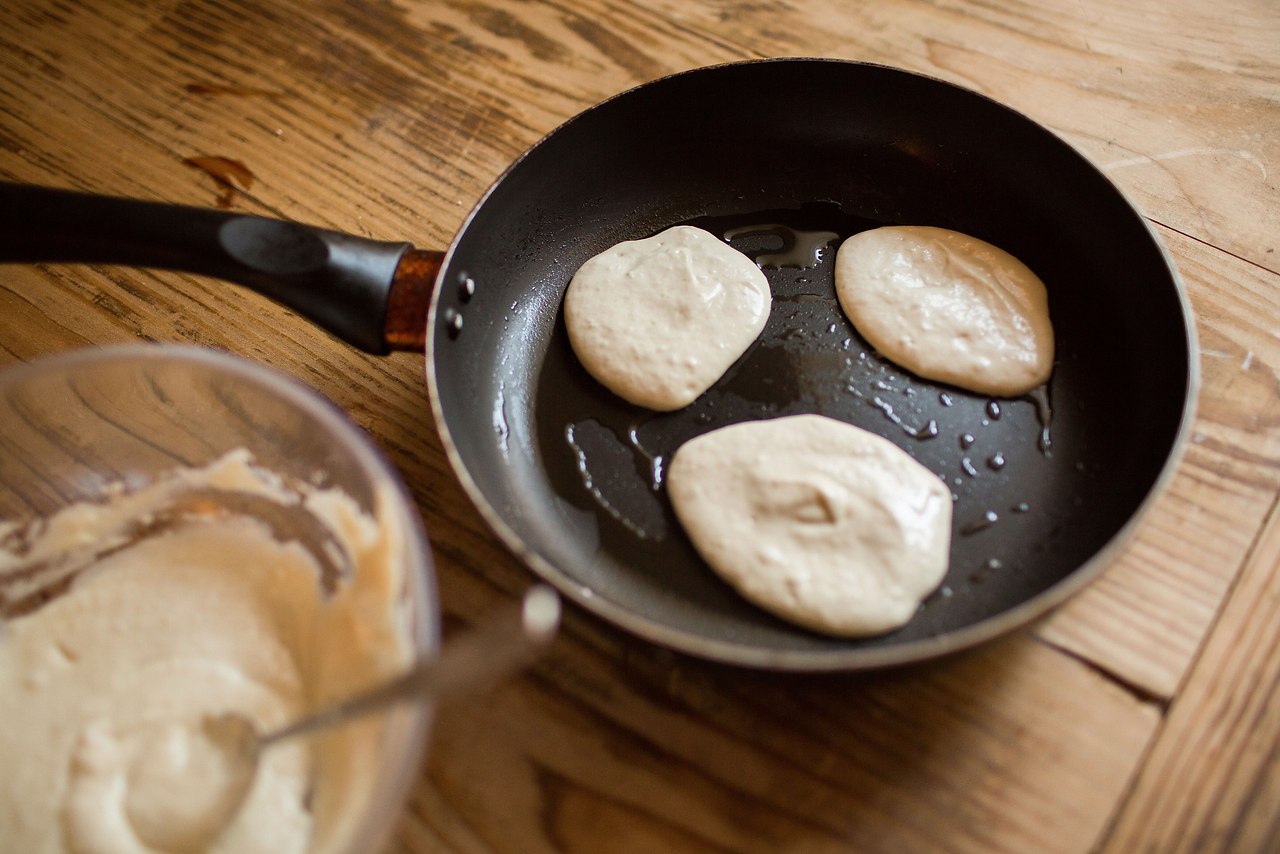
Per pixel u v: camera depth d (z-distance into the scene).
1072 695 0.43
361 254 0.45
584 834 0.42
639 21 0.59
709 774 0.43
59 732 0.41
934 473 0.47
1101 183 0.48
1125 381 0.47
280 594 0.44
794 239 0.52
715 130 0.53
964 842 0.42
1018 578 0.44
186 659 0.43
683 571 0.45
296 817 0.40
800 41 0.58
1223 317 0.50
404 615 0.41
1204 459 0.47
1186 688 0.43
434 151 0.55
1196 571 0.45
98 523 0.45
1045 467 0.46
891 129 0.52
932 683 0.44
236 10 0.60
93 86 0.58
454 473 0.45
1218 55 0.56
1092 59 0.56
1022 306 0.49
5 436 0.47
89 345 0.51
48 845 0.40
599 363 0.49
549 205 0.52
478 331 0.49
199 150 0.56
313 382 0.50
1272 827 0.41
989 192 0.51
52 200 0.44
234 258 0.44
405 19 0.60
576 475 0.48
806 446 0.47
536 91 0.57
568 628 0.45
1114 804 0.42
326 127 0.56
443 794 0.42
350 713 0.38
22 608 0.44
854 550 0.45
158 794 0.40
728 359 0.49
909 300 0.50
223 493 0.45
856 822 0.42
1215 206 0.52
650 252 0.52
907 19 0.58
